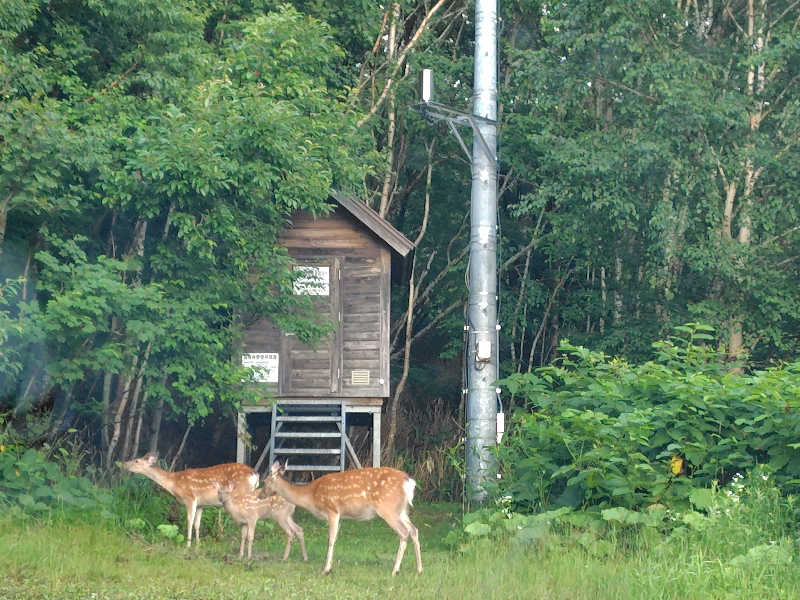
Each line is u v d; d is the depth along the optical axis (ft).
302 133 51.42
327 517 34.12
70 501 37.73
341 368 63.87
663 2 70.18
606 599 27.35
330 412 64.90
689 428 38.32
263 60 55.36
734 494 34.91
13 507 36.17
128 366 47.52
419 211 97.19
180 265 48.49
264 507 35.99
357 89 74.08
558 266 94.79
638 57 71.61
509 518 37.24
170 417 53.11
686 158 68.18
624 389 42.24
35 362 43.60
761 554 29.68
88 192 45.29
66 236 48.44
